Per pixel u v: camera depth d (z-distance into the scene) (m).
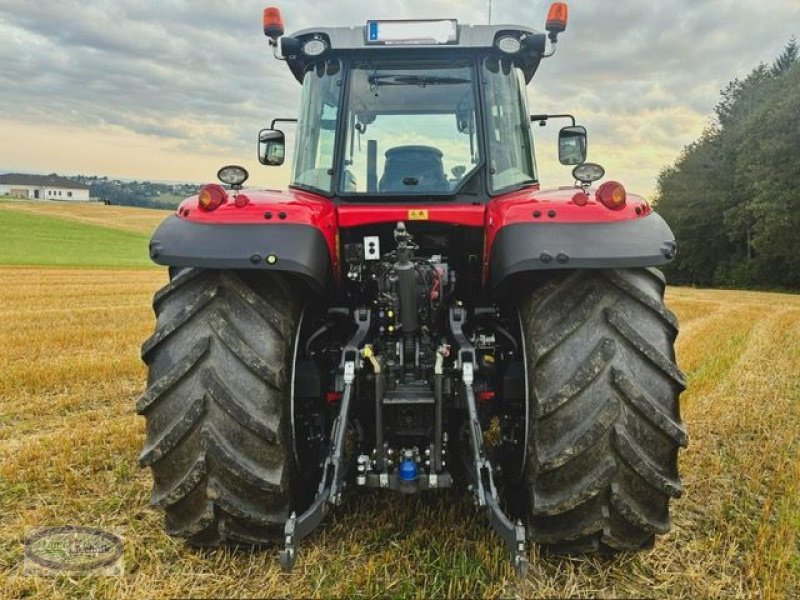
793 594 2.62
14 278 25.91
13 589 2.61
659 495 2.49
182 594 2.55
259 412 2.51
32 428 5.12
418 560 2.74
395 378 2.88
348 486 3.06
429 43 3.19
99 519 3.26
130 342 9.91
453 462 3.19
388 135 3.24
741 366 8.13
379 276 3.10
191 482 2.50
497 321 3.39
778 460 4.16
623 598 2.53
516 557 2.20
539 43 3.29
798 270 36.91
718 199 45.06
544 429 2.49
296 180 3.37
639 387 2.44
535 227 2.58
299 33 3.29
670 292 28.42
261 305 2.63
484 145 3.18
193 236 2.62
